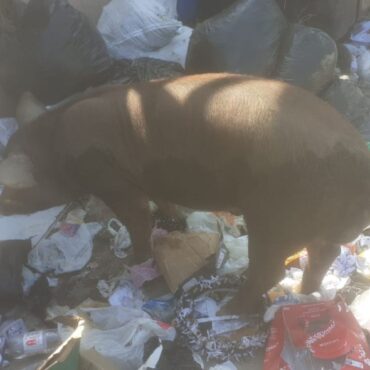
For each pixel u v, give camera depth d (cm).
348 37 278
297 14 254
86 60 209
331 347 142
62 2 207
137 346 148
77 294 168
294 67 211
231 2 247
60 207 187
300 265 173
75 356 127
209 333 155
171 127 141
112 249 183
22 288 165
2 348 150
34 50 205
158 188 154
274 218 138
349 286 167
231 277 167
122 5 231
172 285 165
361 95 227
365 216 136
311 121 131
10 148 171
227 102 135
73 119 154
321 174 129
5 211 182
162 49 236
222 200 146
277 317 150
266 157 131
